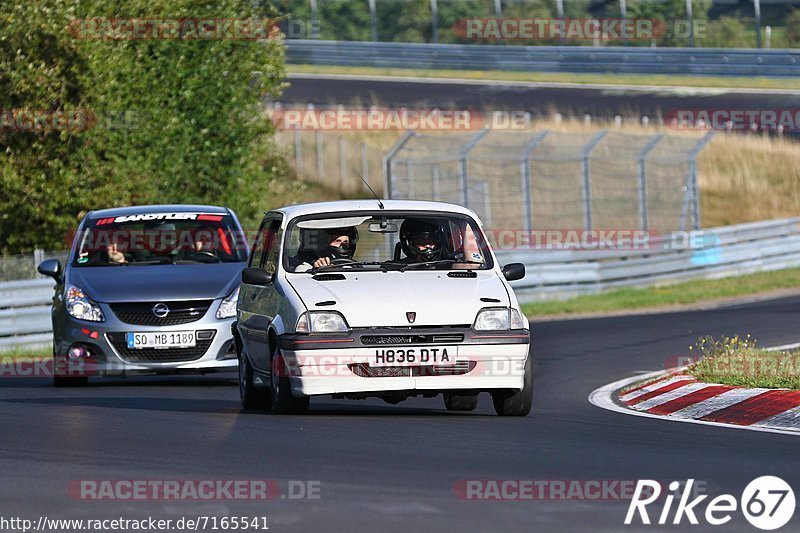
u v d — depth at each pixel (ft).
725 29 580.71
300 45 577.02
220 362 146.41
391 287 110.93
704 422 110.01
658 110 490.90
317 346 106.73
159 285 148.56
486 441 95.76
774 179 469.98
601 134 312.91
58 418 113.80
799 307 241.96
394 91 520.42
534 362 172.35
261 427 104.58
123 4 257.75
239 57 272.10
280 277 115.44
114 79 248.73
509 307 110.22
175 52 263.08
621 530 64.95
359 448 92.02
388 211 119.14
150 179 256.32
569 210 394.93
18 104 243.81
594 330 214.69
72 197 246.47
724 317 226.99
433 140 438.40
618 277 285.64
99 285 149.38
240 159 270.87
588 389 141.08
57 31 244.22
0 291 205.05
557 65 565.12
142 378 167.63
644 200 317.63
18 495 74.13
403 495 73.41
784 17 592.60
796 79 543.39
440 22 600.39
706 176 467.52
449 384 107.45
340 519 67.05
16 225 249.14
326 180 416.87
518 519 67.05
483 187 361.71
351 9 602.03
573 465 84.12
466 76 559.38
